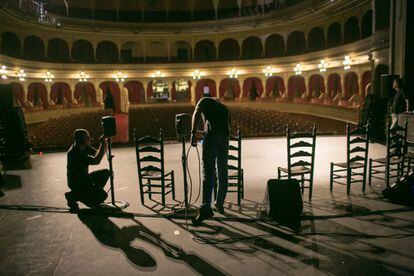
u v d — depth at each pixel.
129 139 16.33
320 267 4.10
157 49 44.22
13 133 10.10
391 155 6.73
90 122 20.84
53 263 4.36
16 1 32.09
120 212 6.07
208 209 5.43
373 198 6.38
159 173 6.61
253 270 4.09
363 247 4.54
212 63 39.91
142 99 42.91
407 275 3.88
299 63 34.75
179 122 5.94
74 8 41.19
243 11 42.84
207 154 5.57
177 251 4.60
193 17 44.50
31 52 37.75
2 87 10.07
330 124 23.55
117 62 39.38
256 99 37.75
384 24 18.22
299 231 5.07
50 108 32.09
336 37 35.41
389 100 12.16
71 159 6.07
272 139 14.63
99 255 4.54
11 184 8.31
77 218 5.87
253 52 42.97
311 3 31.70
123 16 43.38
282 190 5.46
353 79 29.98
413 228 5.04
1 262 4.42
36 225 5.61
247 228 5.25
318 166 9.19
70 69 36.84
